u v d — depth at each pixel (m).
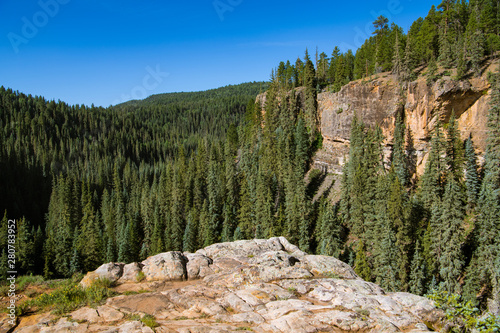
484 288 46.56
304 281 16.33
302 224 68.31
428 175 63.44
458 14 90.50
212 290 15.48
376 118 84.19
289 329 11.83
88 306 13.82
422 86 74.88
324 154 98.19
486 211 47.47
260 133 115.69
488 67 70.94
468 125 71.06
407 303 13.92
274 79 126.12
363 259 49.50
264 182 78.06
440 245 49.28
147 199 90.00
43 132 188.88
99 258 64.69
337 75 100.12
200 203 84.81
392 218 53.28
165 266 17.98
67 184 106.19
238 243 22.45
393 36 89.81
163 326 11.88
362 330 11.97
